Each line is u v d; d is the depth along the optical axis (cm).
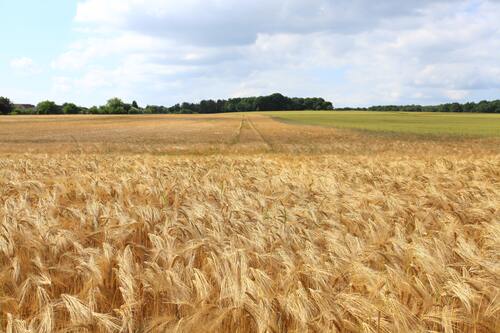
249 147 3678
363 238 554
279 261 445
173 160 1811
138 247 522
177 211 637
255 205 732
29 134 5631
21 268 447
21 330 319
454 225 568
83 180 1065
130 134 5512
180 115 12750
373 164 1537
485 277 388
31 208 709
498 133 5319
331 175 1141
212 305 348
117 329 344
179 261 434
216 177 1183
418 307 363
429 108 19575
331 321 321
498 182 1111
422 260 402
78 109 16825
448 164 1516
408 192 895
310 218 623
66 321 370
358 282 389
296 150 3469
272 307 343
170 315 368
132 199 813
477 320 339
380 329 312
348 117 11169
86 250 462
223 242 482
